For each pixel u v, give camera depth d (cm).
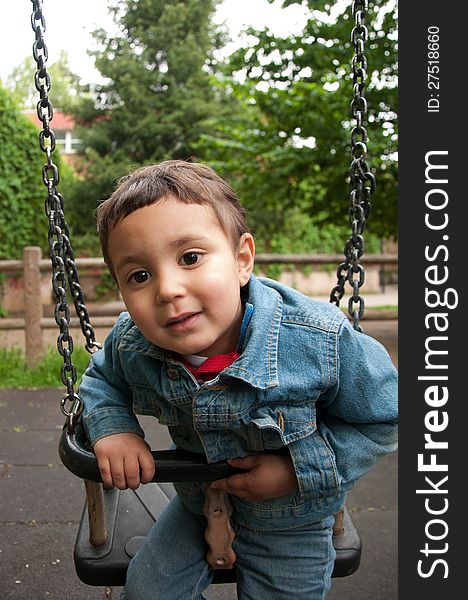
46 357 513
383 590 206
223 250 114
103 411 131
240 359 118
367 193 144
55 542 234
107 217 117
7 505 265
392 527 248
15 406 421
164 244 109
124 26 1448
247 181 652
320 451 122
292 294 132
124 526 157
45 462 317
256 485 121
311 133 546
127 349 129
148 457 122
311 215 657
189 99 1397
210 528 130
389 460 325
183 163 125
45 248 851
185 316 110
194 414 120
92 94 1412
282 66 564
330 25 530
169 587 131
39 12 137
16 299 977
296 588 131
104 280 1236
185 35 1464
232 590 209
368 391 121
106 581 142
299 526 132
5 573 212
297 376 119
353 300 146
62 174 1374
